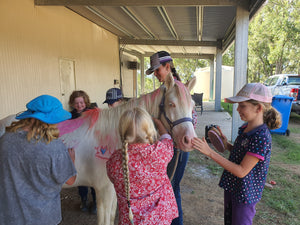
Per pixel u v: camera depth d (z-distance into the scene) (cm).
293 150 498
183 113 158
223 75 2200
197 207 285
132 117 114
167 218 122
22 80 439
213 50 1300
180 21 760
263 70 2427
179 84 166
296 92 854
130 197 118
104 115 186
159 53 200
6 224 117
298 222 251
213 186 343
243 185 144
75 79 647
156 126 176
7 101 405
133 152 113
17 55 425
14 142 111
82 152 179
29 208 116
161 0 453
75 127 187
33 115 111
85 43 704
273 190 324
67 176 122
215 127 191
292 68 2217
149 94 181
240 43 487
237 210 149
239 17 479
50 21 522
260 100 139
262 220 255
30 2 456
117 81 1010
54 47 540
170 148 126
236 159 153
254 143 138
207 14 675
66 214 269
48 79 520
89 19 721
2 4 388
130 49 1291
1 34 388
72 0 467
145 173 113
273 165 419
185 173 387
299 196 308
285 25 1664
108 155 178
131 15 696
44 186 118
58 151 117
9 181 113
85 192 269
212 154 143
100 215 190
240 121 515
